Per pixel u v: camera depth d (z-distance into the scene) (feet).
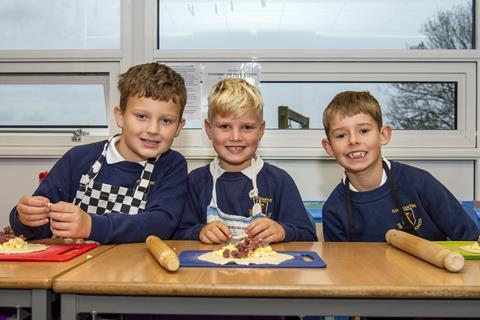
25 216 3.39
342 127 4.32
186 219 4.34
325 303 2.25
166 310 2.31
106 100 6.18
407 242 2.99
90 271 2.50
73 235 3.28
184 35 5.98
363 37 5.93
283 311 2.26
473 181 5.83
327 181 5.84
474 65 5.86
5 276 2.35
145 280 2.29
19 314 2.56
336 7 5.93
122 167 4.19
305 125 5.94
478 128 5.86
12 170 5.91
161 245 2.84
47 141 6.05
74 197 4.19
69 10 6.01
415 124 5.97
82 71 5.98
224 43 5.97
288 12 5.95
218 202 4.43
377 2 5.91
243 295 2.20
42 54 5.95
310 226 4.19
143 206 4.13
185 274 2.42
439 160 5.80
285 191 4.40
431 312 2.25
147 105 4.00
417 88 5.95
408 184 4.43
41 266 2.61
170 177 4.26
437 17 5.91
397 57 5.80
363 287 2.18
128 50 5.83
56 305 2.56
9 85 6.25
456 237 4.25
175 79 4.20
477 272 2.48
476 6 5.80
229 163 4.47
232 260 2.75
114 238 3.47
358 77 5.89
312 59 5.82
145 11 5.80
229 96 4.24
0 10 6.11
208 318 3.50
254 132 4.37
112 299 2.31
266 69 5.86
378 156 4.39
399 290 2.17
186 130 5.82
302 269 2.54
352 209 4.50
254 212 4.30
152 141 4.06
